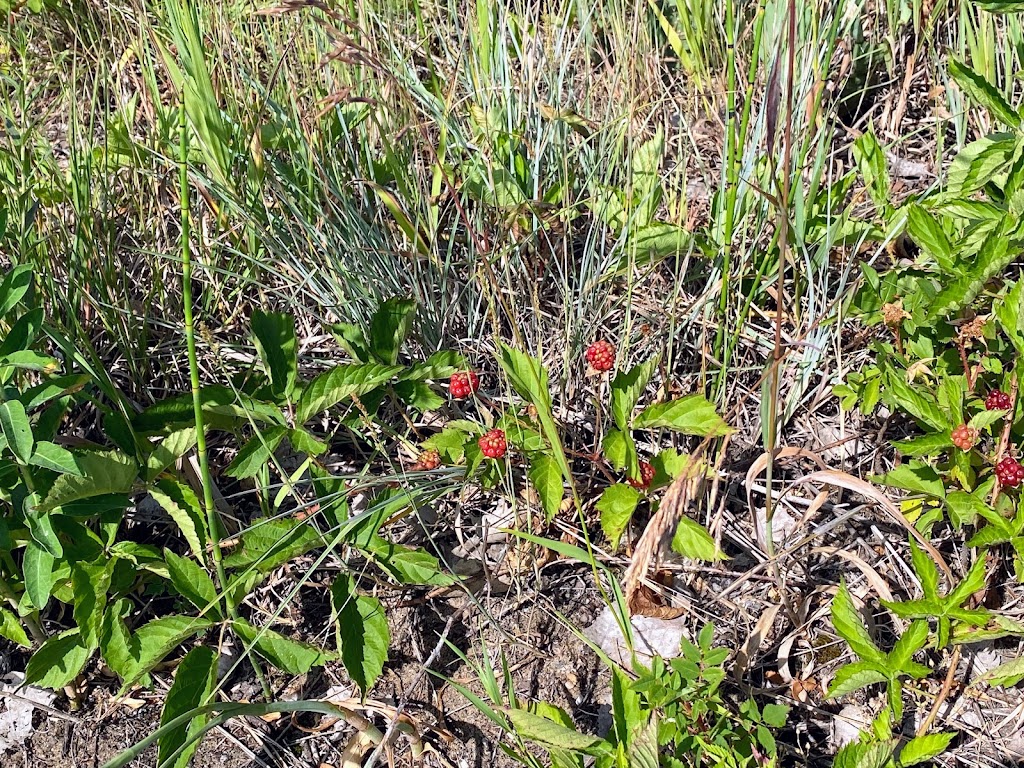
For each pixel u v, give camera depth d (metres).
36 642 0.44
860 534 0.47
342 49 0.37
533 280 0.54
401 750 0.42
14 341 0.39
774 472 0.49
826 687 0.42
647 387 0.52
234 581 0.39
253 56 0.57
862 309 0.47
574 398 0.51
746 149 0.54
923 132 0.64
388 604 0.46
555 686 0.43
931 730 0.41
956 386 0.41
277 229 0.53
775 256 0.51
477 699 0.37
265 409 0.43
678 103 0.61
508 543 0.48
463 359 0.47
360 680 0.39
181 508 0.40
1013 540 0.37
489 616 0.43
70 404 0.45
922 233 0.43
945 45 0.65
